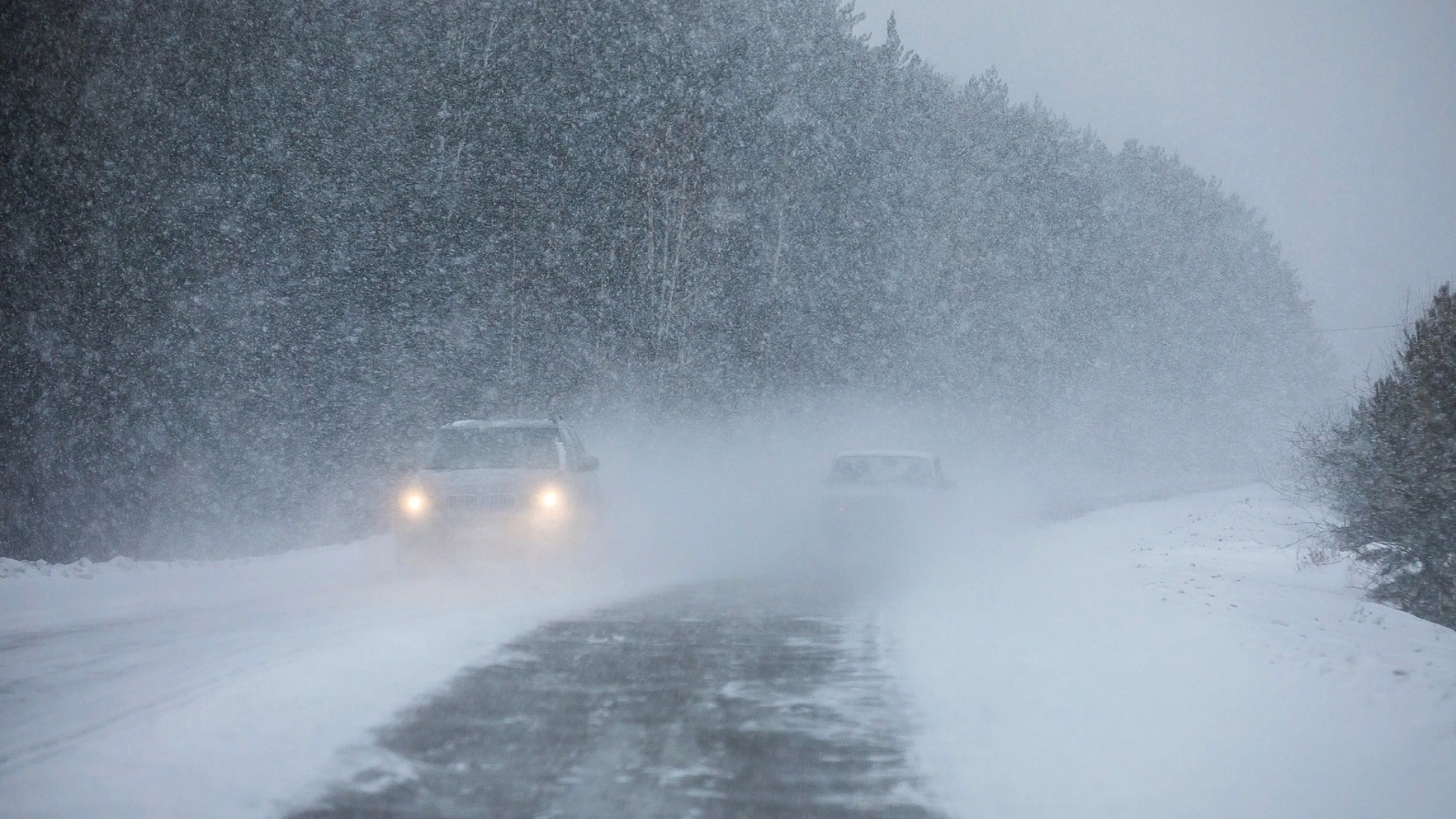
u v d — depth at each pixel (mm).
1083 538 38062
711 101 62438
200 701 11727
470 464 26562
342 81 47188
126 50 36812
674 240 60719
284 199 42969
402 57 51750
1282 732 11344
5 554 30609
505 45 54656
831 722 11773
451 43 53062
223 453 36125
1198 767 10242
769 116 72062
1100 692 13180
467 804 9016
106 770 9508
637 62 61031
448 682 13336
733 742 10977
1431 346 24219
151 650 15391
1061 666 14742
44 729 10805
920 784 9688
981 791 9547
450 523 24969
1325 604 20766
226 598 21797
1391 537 24938
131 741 10320
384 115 49500
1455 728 10992
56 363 32375
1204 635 16469
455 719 11633
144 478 33719
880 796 9375
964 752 10695
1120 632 17344
